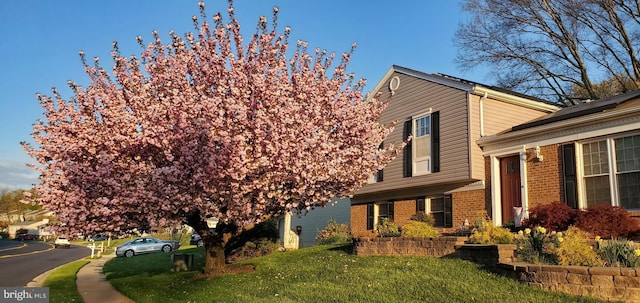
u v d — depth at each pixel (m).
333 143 11.80
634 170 10.97
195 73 11.04
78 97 10.64
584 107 14.48
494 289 7.93
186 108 9.84
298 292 8.99
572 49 25.61
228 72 10.73
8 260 27.59
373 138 12.75
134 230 11.45
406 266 10.01
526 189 13.26
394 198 18.38
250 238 17.62
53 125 10.75
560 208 10.94
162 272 16.89
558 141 12.63
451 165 15.09
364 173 12.25
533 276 8.02
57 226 10.47
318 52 12.21
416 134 16.73
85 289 13.84
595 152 11.86
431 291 8.12
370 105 13.14
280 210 11.90
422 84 16.69
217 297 9.68
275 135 9.91
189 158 9.78
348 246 14.73
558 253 8.38
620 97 14.15
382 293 8.28
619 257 7.88
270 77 10.52
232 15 10.71
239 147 9.59
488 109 15.25
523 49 27.00
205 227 12.95
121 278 16.14
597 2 22.95
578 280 7.49
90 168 9.92
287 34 11.01
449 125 15.38
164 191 9.92
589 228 10.21
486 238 10.30
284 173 10.37
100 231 10.86
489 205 14.31
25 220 89.56
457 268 9.41
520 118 16.08
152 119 9.95
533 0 25.11
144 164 10.06
